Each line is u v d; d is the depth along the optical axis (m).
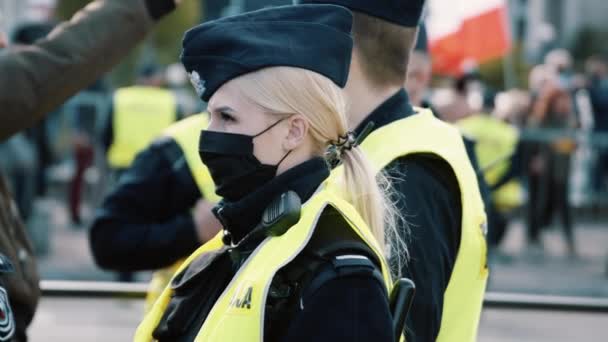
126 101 14.35
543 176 17.45
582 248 18.34
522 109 18.22
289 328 3.49
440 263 4.16
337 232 3.62
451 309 4.29
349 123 4.52
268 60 3.64
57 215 19.02
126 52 4.72
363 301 3.47
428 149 4.30
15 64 4.50
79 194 17.83
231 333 3.52
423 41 6.60
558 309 6.59
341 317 3.45
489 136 14.45
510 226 19.50
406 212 4.15
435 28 9.48
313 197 3.68
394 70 4.54
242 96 3.66
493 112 15.48
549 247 18.36
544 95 17.66
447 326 4.28
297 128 3.69
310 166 3.73
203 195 5.95
